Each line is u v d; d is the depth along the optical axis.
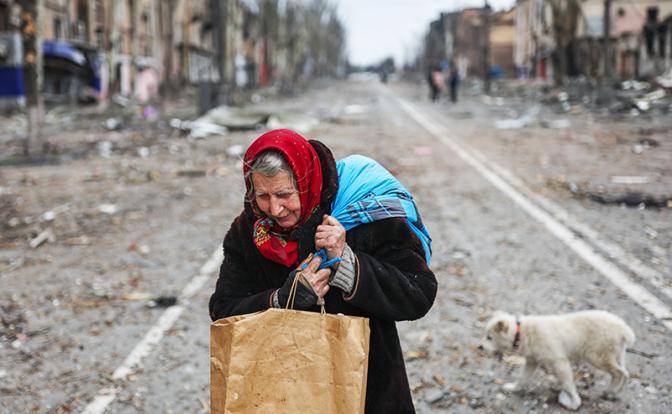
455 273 6.61
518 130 20.42
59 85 32.88
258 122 21.88
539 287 6.12
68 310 5.81
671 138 16.67
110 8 30.44
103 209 9.77
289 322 1.94
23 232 8.57
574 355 4.09
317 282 2.02
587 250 7.23
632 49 46.88
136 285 6.44
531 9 66.19
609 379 4.36
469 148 16.44
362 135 20.00
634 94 28.84
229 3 43.41
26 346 5.08
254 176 2.00
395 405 2.18
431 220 8.88
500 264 6.85
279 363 1.94
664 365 4.50
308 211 2.07
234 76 43.66
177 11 52.28
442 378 4.46
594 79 37.28
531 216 8.95
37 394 4.36
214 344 2.00
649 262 6.76
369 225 2.11
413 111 31.08
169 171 13.34
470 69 81.31
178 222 8.98
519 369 4.57
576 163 13.34
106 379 4.55
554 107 28.44
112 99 30.50
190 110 30.92
